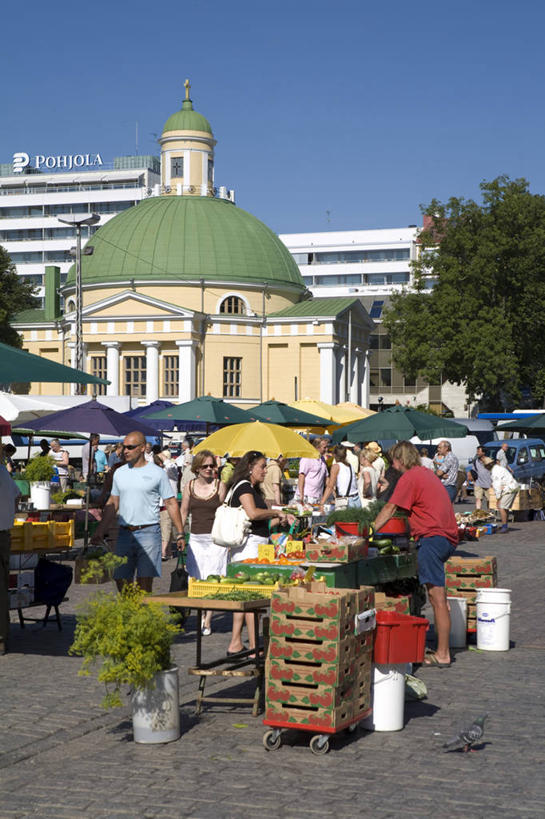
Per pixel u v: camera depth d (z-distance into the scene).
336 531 11.38
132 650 7.88
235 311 80.38
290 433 19.95
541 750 7.81
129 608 8.11
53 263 145.00
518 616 14.56
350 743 8.08
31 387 76.44
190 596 9.61
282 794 6.77
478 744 7.97
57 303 88.38
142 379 77.19
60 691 9.67
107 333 76.81
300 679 7.87
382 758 7.64
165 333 75.56
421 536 11.23
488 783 7.00
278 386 80.06
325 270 155.25
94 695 9.54
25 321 86.94
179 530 12.05
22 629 13.31
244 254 81.19
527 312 62.75
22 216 148.00
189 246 80.12
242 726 8.59
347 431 22.89
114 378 76.75
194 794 6.76
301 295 85.38
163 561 21.94
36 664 10.98
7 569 11.72
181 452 36.88
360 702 8.22
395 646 8.45
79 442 40.41
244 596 9.05
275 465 19.22
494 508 32.75
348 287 152.38
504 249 60.38
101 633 8.02
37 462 23.58
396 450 11.33
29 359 13.20
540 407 78.56
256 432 19.56
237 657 9.52
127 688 9.78
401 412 22.83
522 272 61.50
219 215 83.06
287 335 79.50
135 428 22.38
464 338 60.31
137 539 11.98
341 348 81.69
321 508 17.02
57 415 22.39
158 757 7.64
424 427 22.52
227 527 11.77
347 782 7.04
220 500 12.58
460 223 63.41
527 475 39.91
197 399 27.17
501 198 62.00
